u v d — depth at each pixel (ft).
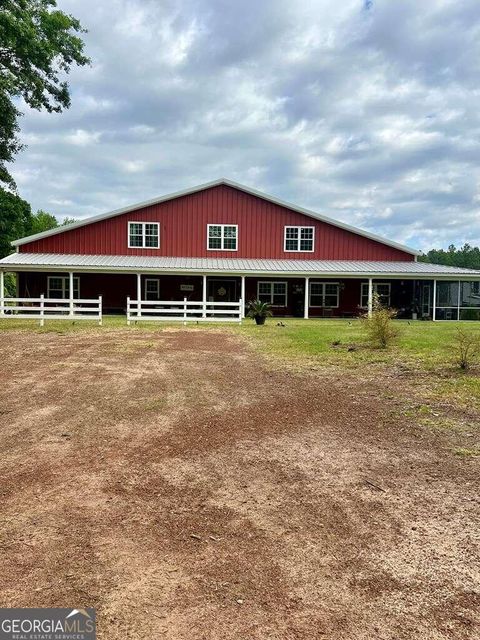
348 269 78.89
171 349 38.29
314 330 53.67
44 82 66.80
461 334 32.01
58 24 65.98
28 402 21.08
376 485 12.75
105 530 10.34
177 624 7.47
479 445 15.80
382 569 8.98
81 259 79.25
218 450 15.34
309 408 20.47
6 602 7.93
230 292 87.30
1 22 56.18
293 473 13.55
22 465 13.96
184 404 20.99
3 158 72.08
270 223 86.84
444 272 78.89
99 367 29.84
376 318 39.70
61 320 66.28
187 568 8.98
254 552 9.54
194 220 85.87
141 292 86.33
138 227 85.15
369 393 23.16
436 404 20.90
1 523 10.59
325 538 10.08
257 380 26.32
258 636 7.22
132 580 8.57
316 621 7.57
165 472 13.55
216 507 11.46
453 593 8.29
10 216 138.92
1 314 62.03
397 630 7.38
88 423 18.03
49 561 9.13
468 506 11.54
